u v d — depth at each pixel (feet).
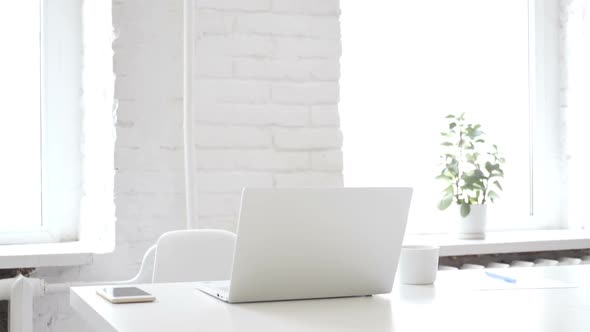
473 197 11.46
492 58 12.82
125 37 9.63
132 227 9.66
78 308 5.54
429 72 12.42
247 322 4.45
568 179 12.95
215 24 9.86
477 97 12.71
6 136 10.26
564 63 13.00
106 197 9.81
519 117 12.96
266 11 10.07
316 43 10.30
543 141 12.97
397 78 12.23
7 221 10.23
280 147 10.13
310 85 10.27
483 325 4.33
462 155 12.11
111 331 4.36
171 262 7.72
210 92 9.84
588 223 12.60
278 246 5.10
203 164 9.80
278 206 5.04
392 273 5.51
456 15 12.61
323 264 5.28
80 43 10.56
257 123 10.03
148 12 9.73
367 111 12.05
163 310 4.86
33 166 10.39
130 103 9.66
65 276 9.43
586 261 11.66
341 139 10.39
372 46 12.10
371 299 5.36
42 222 10.39
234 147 9.93
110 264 9.55
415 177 12.28
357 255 5.35
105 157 9.84
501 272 6.79
